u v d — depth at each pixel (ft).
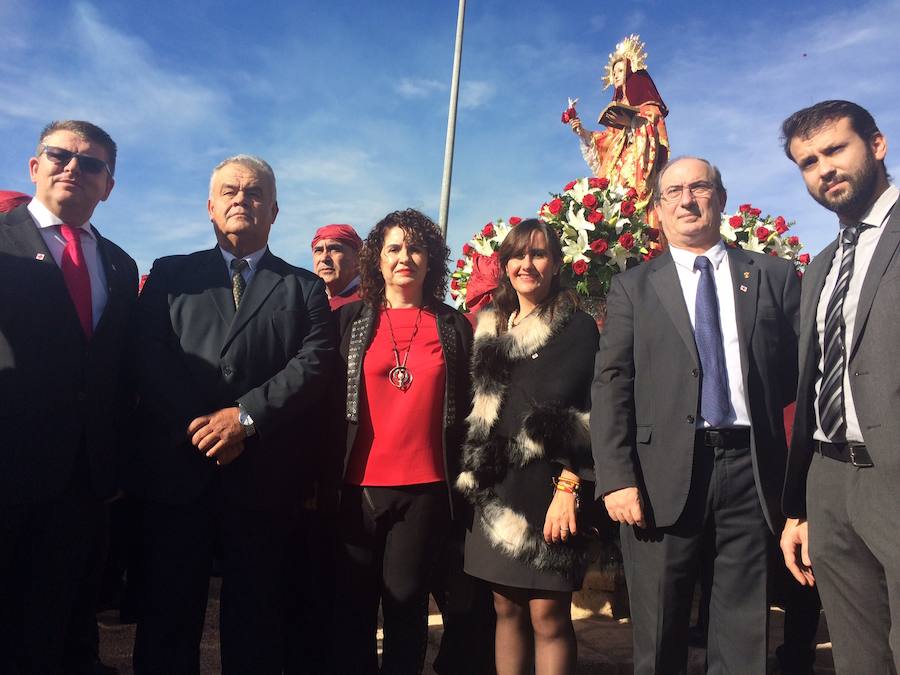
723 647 7.96
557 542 8.46
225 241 9.70
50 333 8.58
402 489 9.04
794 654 11.56
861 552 7.30
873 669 7.22
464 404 9.50
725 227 15.72
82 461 8.76
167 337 9.19
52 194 9.04
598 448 8.40
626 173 19.22
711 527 8.15
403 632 8.80
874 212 7.43
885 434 6.78
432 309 9.99
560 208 13.78
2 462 8.17
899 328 6.83
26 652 8.41
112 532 9.91
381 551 9.18
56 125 9.23
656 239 14.66
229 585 8.72
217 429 8.45
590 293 13.83
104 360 9.00
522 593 8.77
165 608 8.45
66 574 8.66
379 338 9.61
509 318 9.73
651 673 8.01
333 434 9.46
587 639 12.83
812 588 11.39
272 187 9.82
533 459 8.67
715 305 8.50
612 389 8.58
